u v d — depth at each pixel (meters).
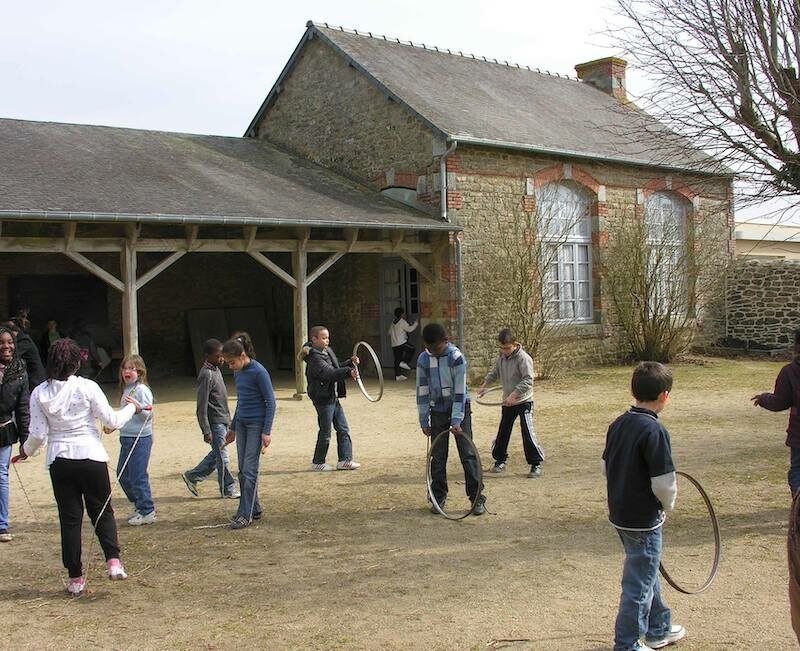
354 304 19.02
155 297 19.03
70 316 17.88
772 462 8.44
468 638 4.30
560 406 13.01
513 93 19.72
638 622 3.91
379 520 6.72
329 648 4.23
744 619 4.46
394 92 16.31
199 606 4.90
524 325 16.27
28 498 7.72
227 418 7.73
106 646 4.35
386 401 14.05
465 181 15.95
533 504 7.08
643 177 19.08
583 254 18.58
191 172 15.19
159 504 7.45
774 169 7.98
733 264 21.02
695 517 6.50
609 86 23.20
